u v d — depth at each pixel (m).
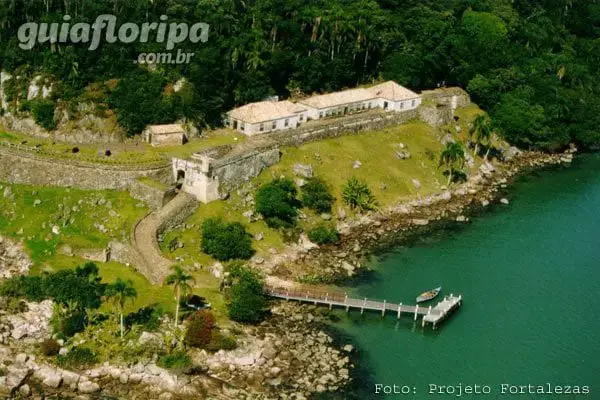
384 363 140.38
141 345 132.00
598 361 145.50
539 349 148.25
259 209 178.88
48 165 175.38
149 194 171.75
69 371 126.44
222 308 147.12
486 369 141.12
